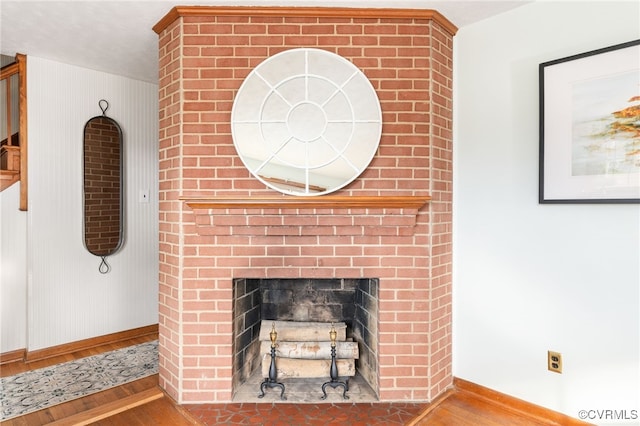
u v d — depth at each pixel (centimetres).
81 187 288
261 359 243
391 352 204
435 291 209
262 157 198
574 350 184
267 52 199
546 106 189
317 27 200
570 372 185
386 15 198
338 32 200
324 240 202
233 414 194
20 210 266
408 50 200
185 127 200
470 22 214
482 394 213
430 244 203
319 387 220
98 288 296
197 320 204
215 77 200
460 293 223
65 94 278
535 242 196
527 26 196
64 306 279
